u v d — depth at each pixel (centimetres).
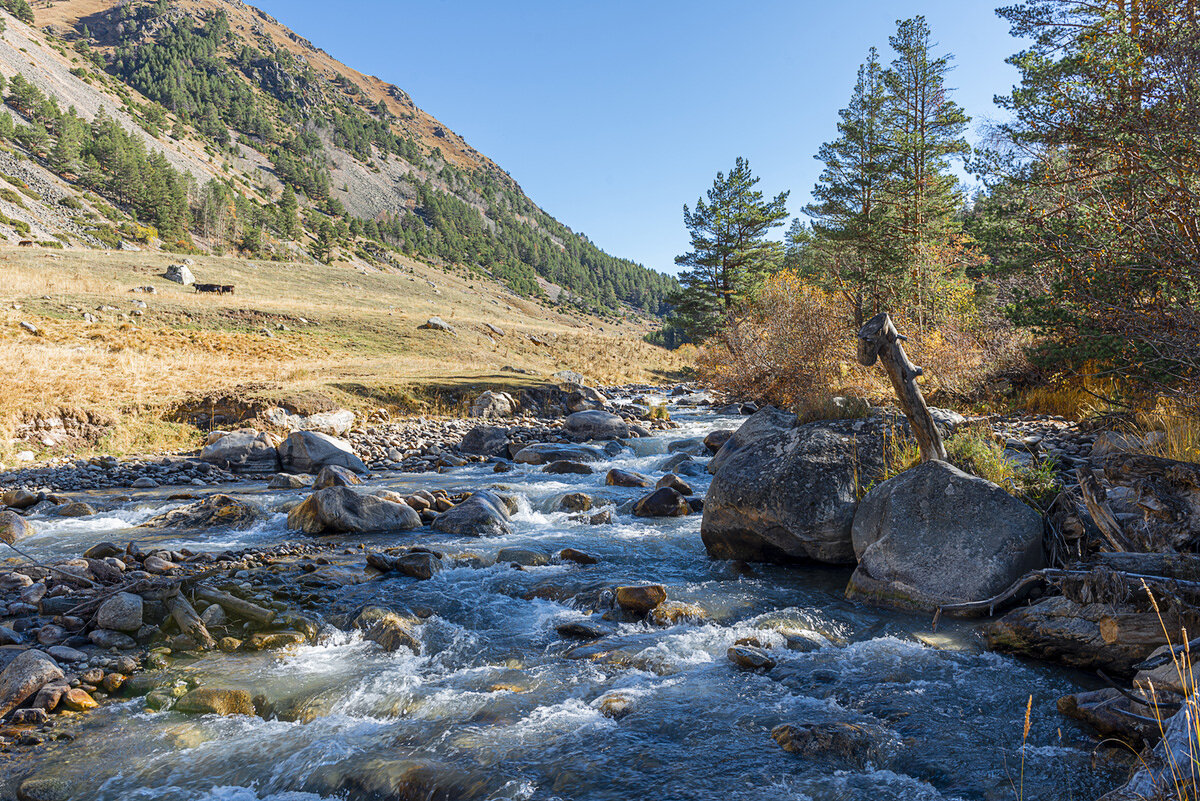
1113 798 267
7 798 369
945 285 2519
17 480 1388
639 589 630
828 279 3095
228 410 1988
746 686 468
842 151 3725
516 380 2884
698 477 1291
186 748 416
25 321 3144
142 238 11869
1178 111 865
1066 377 1272
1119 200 989
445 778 369
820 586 682
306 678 507
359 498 1005
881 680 465
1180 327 868
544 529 973
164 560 770
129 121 18750
